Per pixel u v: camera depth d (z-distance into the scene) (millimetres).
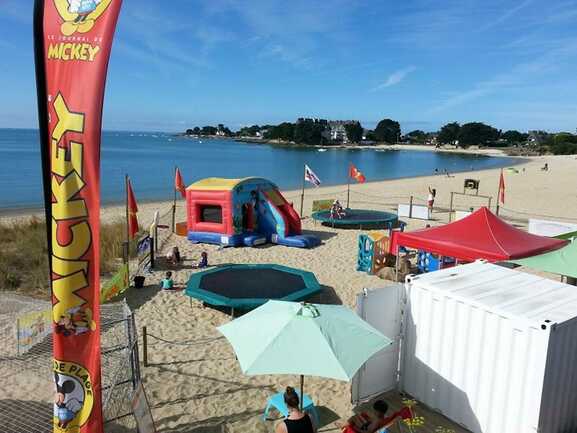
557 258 9422
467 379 6555
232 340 5746
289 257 16125
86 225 4699
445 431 6625
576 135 152375
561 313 6012
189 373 8250
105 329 9508
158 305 11328
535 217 25781
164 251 16438
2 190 37531
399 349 7574
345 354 5406
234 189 17125
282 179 53844
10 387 7594
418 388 7312
